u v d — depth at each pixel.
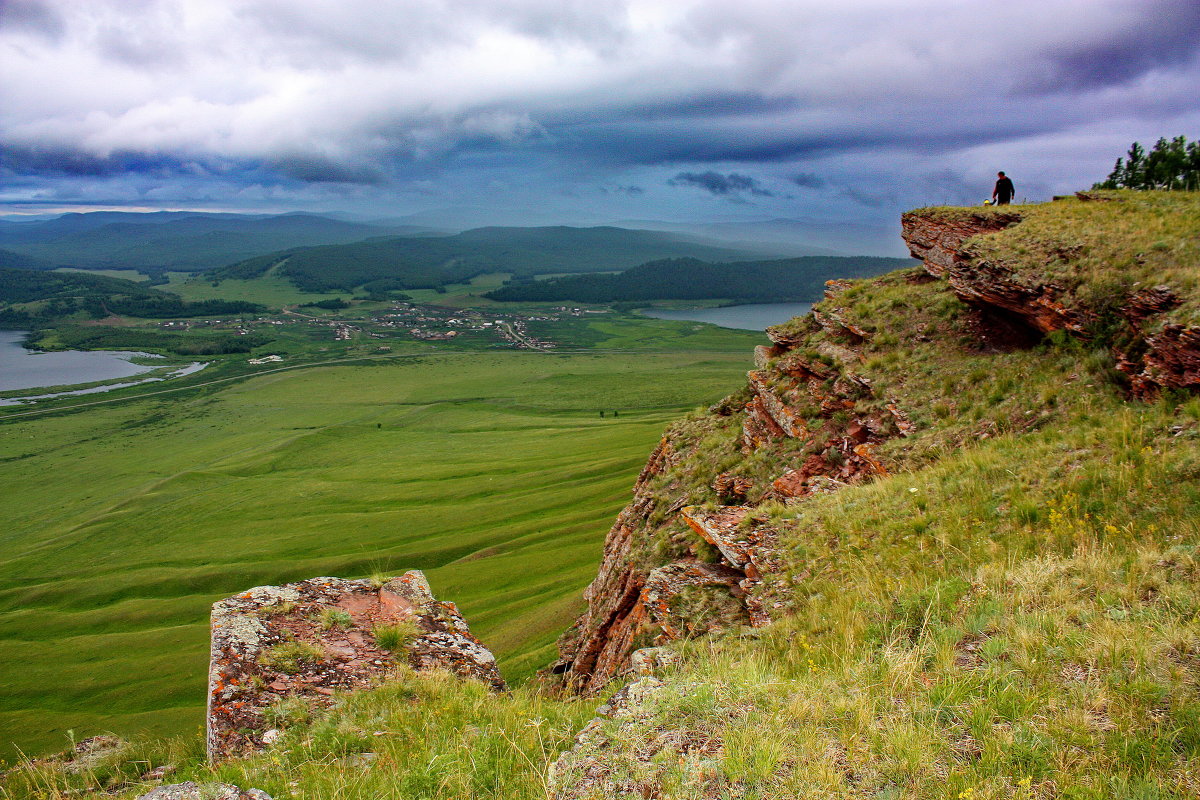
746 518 18.47
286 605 13.69
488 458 162.50
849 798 6.09
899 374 25.94
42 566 115.62
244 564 105.38
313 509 133.88
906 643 9.52
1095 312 20.70
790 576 14.95
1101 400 18.36
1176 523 11.45
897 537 14.55
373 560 97.81
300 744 9.32
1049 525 12.94
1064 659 8.02
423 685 11.04
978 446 19.11
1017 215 30.70
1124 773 5.86
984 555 12.40
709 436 35.56
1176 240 20.78
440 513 116.81
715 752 7.11
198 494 150.62
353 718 10.08
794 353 31.97
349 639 12.91
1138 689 6.96
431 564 93.62
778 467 26.84
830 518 16.77
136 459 194.88
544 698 11.57
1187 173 66.44
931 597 10.73
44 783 10.22
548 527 97.19
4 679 72.69
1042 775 6.07
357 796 7.52
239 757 9.44
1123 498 12.89
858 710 7.57
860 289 34.22
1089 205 29.16
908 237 36.03
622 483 112.88
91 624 89.00
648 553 25.81
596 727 8.35
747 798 6.26
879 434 24.11
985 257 25.84
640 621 20.08
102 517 139.00
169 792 7.18
